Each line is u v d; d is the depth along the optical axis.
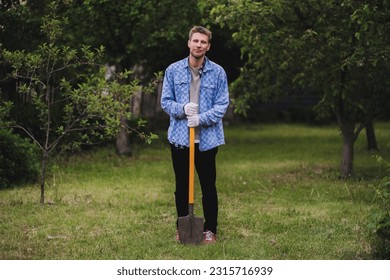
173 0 11.66
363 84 9.37
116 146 12.44
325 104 9.30
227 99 5.73
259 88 9.70
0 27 9.37
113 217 6.82
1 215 6.84
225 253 5.48
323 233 6.18
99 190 8.36
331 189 8.57
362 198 7.93
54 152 11.52
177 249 5.58
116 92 7.46
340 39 8.39
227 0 8.84
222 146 14.36
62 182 8.90
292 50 8.79
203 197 5.89
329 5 8.41
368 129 12.96
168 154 12.80
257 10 8.50
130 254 5.45
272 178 9.62
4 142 8.48
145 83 13.77
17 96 11.28
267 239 5.97
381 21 8.13
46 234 6.07
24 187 8.48
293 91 10.02
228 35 14.51
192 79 5.72
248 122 20.95
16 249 5.59
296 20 9.06
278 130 18.66
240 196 8.18
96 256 5.39
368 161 11.34
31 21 9.55
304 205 7.55
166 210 7.25
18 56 7.45
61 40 10.79
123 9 11.29
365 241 5.72
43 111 7.62
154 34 11.68
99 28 11.60
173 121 5.76
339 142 15.07
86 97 7.48
